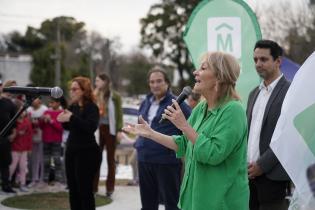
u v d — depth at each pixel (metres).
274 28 23.09
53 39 43.59
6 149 7.19
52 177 8.24
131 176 9.67
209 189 2.82
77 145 5.11
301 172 2.77
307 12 22.42
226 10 4.88
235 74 2.88
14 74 44.44
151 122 4.79
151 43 36.00
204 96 2.95
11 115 7.01
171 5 35.22
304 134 2.79
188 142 3.02
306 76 2.83
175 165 4.67
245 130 2.85
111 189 7.30
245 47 4.82
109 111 7.05
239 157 2.84
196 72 2.95
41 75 39.19
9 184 7.46
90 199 5.14
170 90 4.93
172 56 35.50
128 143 12.71
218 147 2.74
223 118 2.80
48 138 8.03
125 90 55.09
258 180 3.69
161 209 6.05
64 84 38.81
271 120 3.65
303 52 22.02
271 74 3.73
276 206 3.68
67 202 6.83
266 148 3.66
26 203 6.73
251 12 4.80
